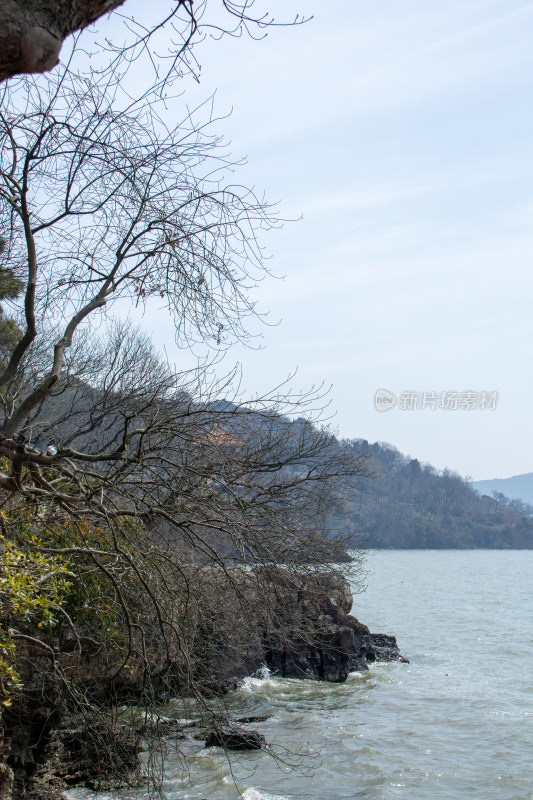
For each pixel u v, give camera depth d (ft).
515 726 61.87
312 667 77.00
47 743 38.09
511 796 45.16
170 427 32.35
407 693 73.82
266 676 74.64
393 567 376.07
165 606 34.76
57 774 37.88
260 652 72.28
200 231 32.37
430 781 47.62
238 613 41.50
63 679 30.66
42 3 11.04
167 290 32.22
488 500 562.66
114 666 37.17
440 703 69.97
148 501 35.19
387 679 80.33
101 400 69.87
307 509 44.01
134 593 35.19
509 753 53.93
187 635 37.70
